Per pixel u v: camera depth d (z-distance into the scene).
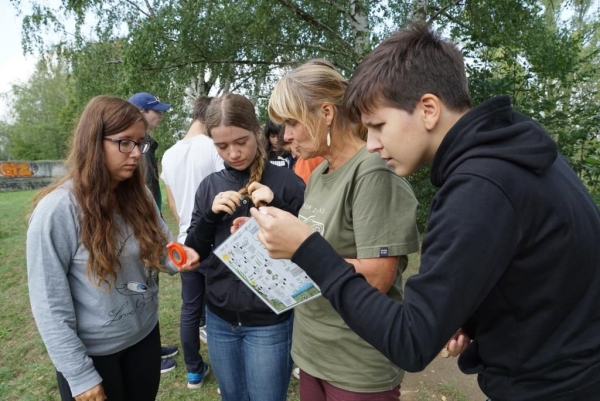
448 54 0.80
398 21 7.38
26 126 35.78
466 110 0.82
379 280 1.09
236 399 1.78
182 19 7.41
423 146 0.82
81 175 1.36
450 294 0.67
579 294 0.76
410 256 5.01
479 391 2.52
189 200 2.62
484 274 0.68
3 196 14.62
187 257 1.64
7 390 2.64
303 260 0.84
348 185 1.18
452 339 1.08
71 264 1.38
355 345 1.24
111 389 1.52
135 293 1.54
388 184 1.11
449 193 0.73
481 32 5.55
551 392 0.78
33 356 3.05
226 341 1.72
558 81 5.34
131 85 7.61
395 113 0.81
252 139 1.63
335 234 1.20
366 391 1.24
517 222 0.70
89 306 1.41
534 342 0.77
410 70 0.78
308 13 7.61
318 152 1.26
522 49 5.69
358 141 1.25
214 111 1.59
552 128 4.94
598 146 4.62
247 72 8.72
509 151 0.72
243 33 7.60
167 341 3.12
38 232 1.30
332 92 1.20
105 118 1.36
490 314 0.80
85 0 9.10
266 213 0.89
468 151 0.75
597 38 10.02
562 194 0.75
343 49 7.59
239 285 1.62
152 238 1.56
